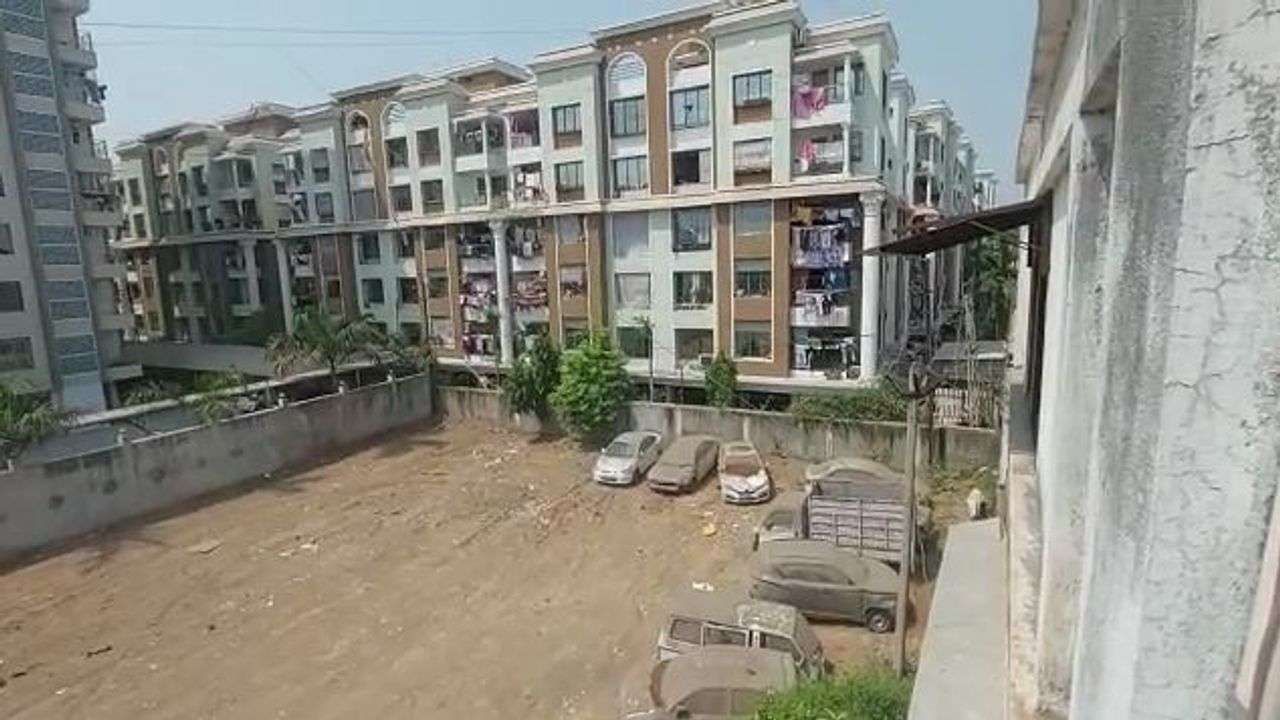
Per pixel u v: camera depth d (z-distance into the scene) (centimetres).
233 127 3747
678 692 796
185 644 1084
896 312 2497
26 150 2386
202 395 1816
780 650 892
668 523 1468
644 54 2298
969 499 1286
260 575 1300
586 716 890
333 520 1541
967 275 3017
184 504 1642
